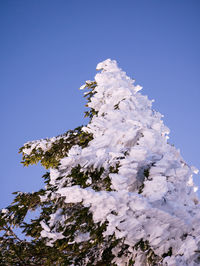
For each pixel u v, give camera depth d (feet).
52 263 12.41
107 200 9.70
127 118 15.60
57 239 11.63
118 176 10.92
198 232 10.01
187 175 13.04
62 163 12.57
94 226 10.48
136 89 19.58
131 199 9.86
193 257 9.06
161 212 9.73
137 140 14.38
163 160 12.70
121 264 10.88
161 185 11.19
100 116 16.89
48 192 12.85
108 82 18.74
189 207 11.40
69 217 12.03
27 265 12.94
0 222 13.98
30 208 15.10
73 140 18.76
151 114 17.53
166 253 9.74
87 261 11.75
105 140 13.84
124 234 9.29
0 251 13.07
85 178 12.48
